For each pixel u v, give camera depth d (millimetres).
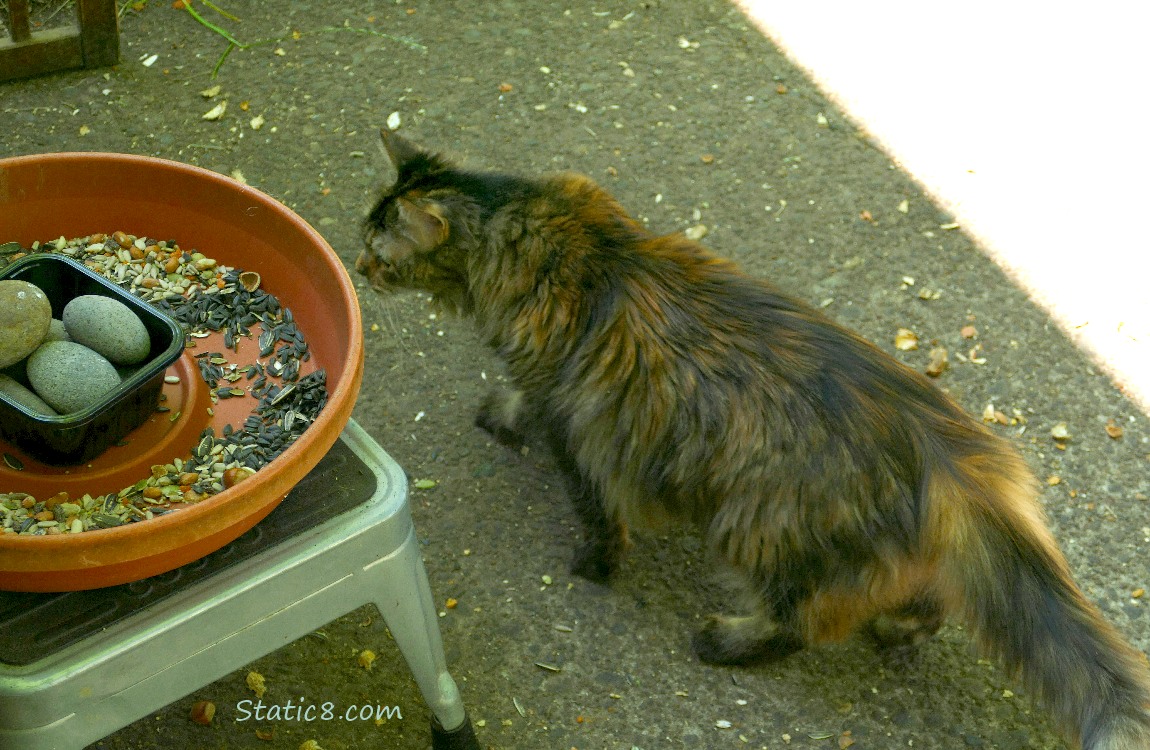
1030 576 1111
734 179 1796
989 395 1552
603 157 1809
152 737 1229
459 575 1380
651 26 2057
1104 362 1595
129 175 1124
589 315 1216
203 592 961
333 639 1315
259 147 1781
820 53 2041
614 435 1230
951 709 1297
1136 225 1771
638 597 1373
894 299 1653
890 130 1898
